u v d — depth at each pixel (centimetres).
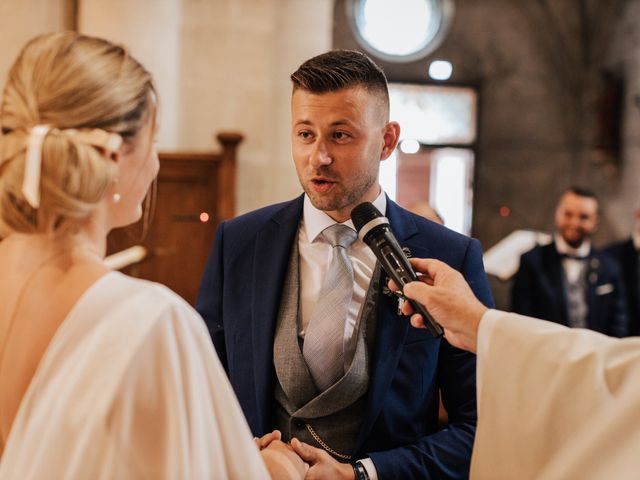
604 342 132
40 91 108
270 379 174
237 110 635
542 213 1084
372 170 173
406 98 1071
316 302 176
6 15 562
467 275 182
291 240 183
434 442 173
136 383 101
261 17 636
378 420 171
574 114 1089
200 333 110
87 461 96
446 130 1078
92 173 105
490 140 1083
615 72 1073
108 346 102
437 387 187
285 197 642
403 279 162
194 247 574
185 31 630
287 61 643
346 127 167
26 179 104
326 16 647
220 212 575
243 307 182
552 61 1087
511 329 138
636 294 795
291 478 149
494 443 135
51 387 102
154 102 118
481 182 1083
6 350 108
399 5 1068
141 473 99
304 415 168
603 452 122
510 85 1084
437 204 1081
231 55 634
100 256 116
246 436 110
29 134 106
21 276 112
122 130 110
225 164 574
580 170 1087
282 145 642
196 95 633
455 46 1077
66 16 592
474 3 1076
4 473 99
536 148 1085
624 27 1064
